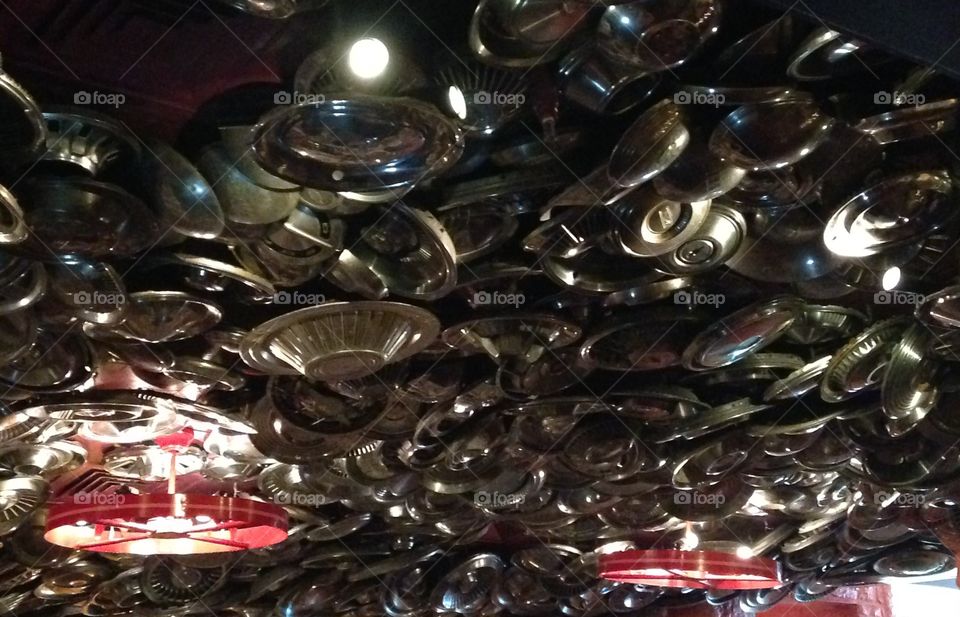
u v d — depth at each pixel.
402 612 8.16
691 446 5.19
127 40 2.70
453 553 7.93
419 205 3.16
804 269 3.73
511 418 5.11
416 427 4.93
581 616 9.16
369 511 6.30
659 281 3.81
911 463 5.45
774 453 5.29
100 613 7.94
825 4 2.35
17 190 2.75
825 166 3.15
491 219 3.32
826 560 7.99
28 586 7.35
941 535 6.80
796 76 2.68
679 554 6.51
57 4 2.59
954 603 10.38
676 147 2.87
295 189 3.04
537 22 2.46
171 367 4.05
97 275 3.21
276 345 3.72
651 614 9.80
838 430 5.26
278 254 3.26
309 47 2.72
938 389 4.63
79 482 5.81
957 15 2.44
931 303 3.66
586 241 3.42
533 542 7.79
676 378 4.70
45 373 3.95
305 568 7.59
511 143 3.03
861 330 4.30
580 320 4.03
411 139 2.69
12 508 5.29
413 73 2.62
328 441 4.78
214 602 7.87
